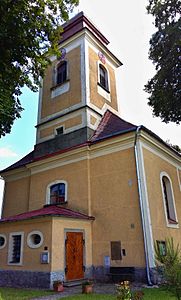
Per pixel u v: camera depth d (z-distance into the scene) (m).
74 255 11.03
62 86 17.83
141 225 10.85
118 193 12.07
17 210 16.36
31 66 11.18
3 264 11.60
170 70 13.41
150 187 11.83
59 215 10.63
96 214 12.50
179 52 12.98
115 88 19.84
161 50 13.80
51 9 10.93
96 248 11.92
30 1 10.02
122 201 11.81
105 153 13.27
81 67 17.25
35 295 8.32
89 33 18.55
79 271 11.02
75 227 11.50
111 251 11.38
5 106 9.91
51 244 10.14
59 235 10.58
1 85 9.77
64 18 11.29
